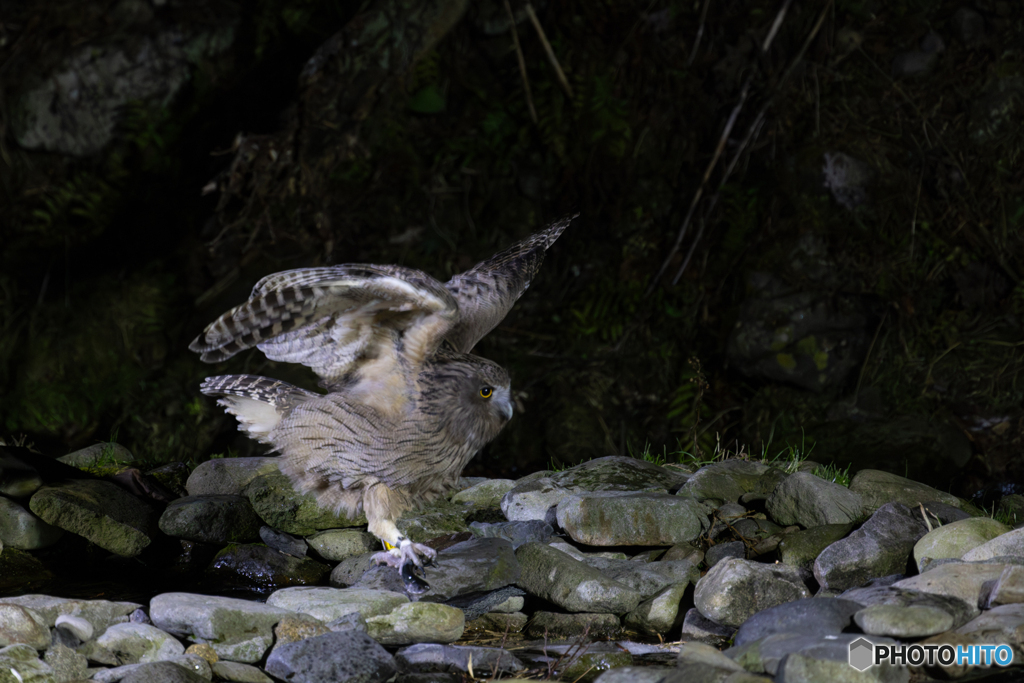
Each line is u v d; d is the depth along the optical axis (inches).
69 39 570.9
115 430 543.2
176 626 203.6
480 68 596.4
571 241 584.1
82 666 187.3
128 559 268.2
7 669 171.2
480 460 532.4
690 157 580.1
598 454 536.4
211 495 283.1
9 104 570.9
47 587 251.8
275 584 260.2
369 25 464.8
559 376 558.3
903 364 517.7
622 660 200.7
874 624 177.0
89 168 581.0
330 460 213.5
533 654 211.0
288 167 483.8
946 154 545.0
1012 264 528.1
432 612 209.9
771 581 210.7
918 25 560.7
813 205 550.3
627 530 251.9
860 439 494.3
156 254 581.0
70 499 257.1
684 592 230.1
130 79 575.5
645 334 564.4
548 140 585.3
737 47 570.9
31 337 561.0
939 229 540.1
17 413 546.0
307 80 467.2
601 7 585.0
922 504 250.4
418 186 585.9
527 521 270.7
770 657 173.9
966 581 193.3
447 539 267.4
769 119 562.9
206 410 553.3
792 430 508.1
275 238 525.0
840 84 562.6
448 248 586.2
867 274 534.0
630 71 585.9
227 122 590.9
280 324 196.2
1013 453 483.8
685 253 566.3
